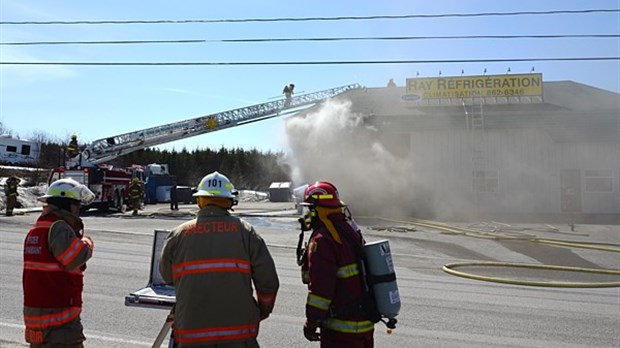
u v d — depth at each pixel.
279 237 14.61
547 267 10.89
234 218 3.15
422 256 12.34
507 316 6.74
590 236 16.83
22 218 18.16
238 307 2.97
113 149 24.52
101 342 5.20
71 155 23.09
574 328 6.23
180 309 2.98
